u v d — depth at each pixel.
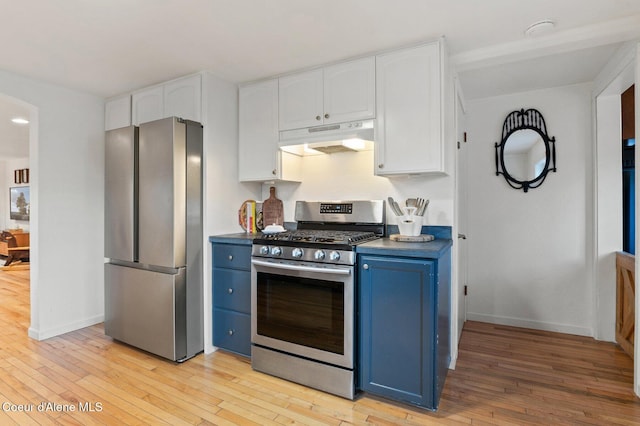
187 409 1.91
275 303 2.27
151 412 1.88
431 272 1.79
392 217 2.62
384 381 1.93
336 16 1.90
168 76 2.75
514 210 3.22
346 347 2.00
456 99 2.59
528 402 1.96
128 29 2.03
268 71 2.63
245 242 2.45
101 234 3.35
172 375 2.29
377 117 2.29
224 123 2.78
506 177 3.23
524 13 1.87
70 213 3.11
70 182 3.10
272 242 2.26
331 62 2.47
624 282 2.62
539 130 3.10
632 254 2.62
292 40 2.16
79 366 2.41
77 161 3.15
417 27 2.01
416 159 2.17
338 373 2.03
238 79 2.78
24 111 3.72
